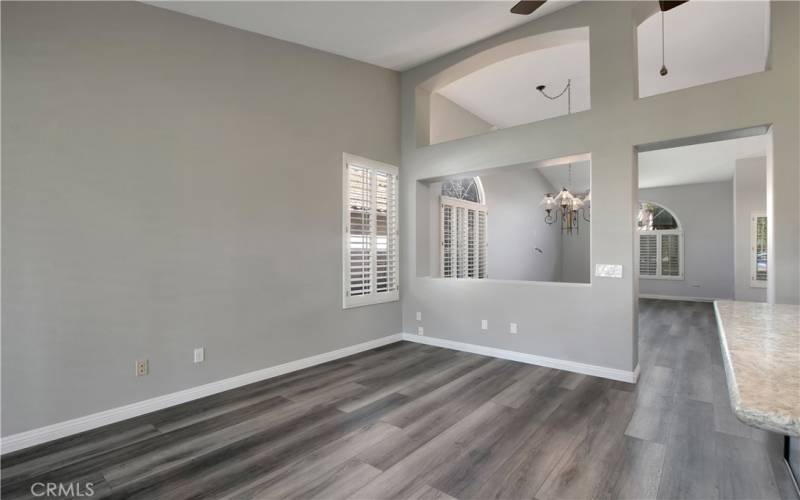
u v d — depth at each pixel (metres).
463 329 4.77
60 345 2.62
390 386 3.54
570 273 11.16
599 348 3.77
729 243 9.36
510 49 4.25
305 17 3.47
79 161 2.70
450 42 4.30
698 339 5.38
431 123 5.79
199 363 3.29
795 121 2.86
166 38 3.12
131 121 2.93
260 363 3.71
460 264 6.31
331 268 4.37
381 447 2.46
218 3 3.11
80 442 2.55
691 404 3.10
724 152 7.29
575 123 3.85
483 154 4.52
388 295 5.09
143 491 2.04
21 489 2.06
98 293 2.78
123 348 2.89
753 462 2.25
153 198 3.04
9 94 2.44
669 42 4.18
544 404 3.11
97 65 2.77
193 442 2.54
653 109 3.43
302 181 4.08
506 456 2.34
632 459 2.30
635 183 3.67
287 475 2.16
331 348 4.36
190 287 3.24
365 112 4.77
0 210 2.41
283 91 3.92
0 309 2.41
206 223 3.34
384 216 5.05
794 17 2.89
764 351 0.88
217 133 3.41
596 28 3.70
